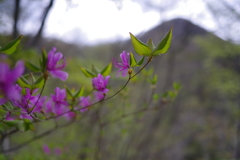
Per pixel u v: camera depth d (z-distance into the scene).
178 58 10.95
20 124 1.51
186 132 10.63
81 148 4.59
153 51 1.25
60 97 1.57
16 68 0.78
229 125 9.66
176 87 2.63
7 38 3.54
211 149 9.89
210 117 10.71
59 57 1.18
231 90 8.90
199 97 11.34
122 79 4.07
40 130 4.60
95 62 5.29
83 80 4.52
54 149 3.91
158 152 8.97
